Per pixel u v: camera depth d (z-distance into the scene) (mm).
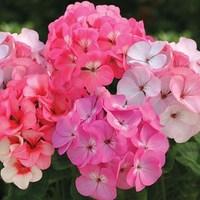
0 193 1396
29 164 883
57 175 935
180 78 897
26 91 896
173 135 902
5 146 888
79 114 878
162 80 901
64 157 917
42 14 2326
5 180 897
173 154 935
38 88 907
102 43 925
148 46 921
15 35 1012
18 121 893
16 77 926
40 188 937
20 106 892
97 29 938
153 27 2283
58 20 951
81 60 898
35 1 2322
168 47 920
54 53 917
